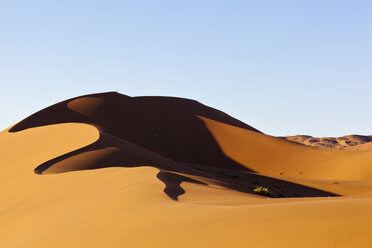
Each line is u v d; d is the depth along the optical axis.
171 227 10.77
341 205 9.62
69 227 14.86
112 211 15.12
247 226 9.10
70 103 95.75
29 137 57.34
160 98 114.50
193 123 103.75
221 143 97.75
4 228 21.23
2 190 31.80
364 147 184.62
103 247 10.96
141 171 26.95
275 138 101.38
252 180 64.62
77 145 47.44
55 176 30.81
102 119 90.75
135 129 91.38
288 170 87.12
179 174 31.55
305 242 7.12
